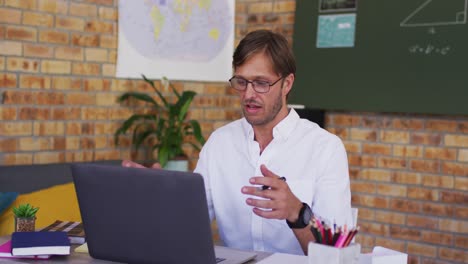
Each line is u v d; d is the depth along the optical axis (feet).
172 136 13.03
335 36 13.92
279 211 5.48
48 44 11.92
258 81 6.63
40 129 11.94
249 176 7.30
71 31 12.25
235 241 7.41
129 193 5.26
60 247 5.65
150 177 5.15
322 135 7.21
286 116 7.25
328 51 14.02
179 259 5.22
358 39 13.60
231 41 14.99
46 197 10.27
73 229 6.61
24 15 11.53
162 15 13.66
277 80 6.67
